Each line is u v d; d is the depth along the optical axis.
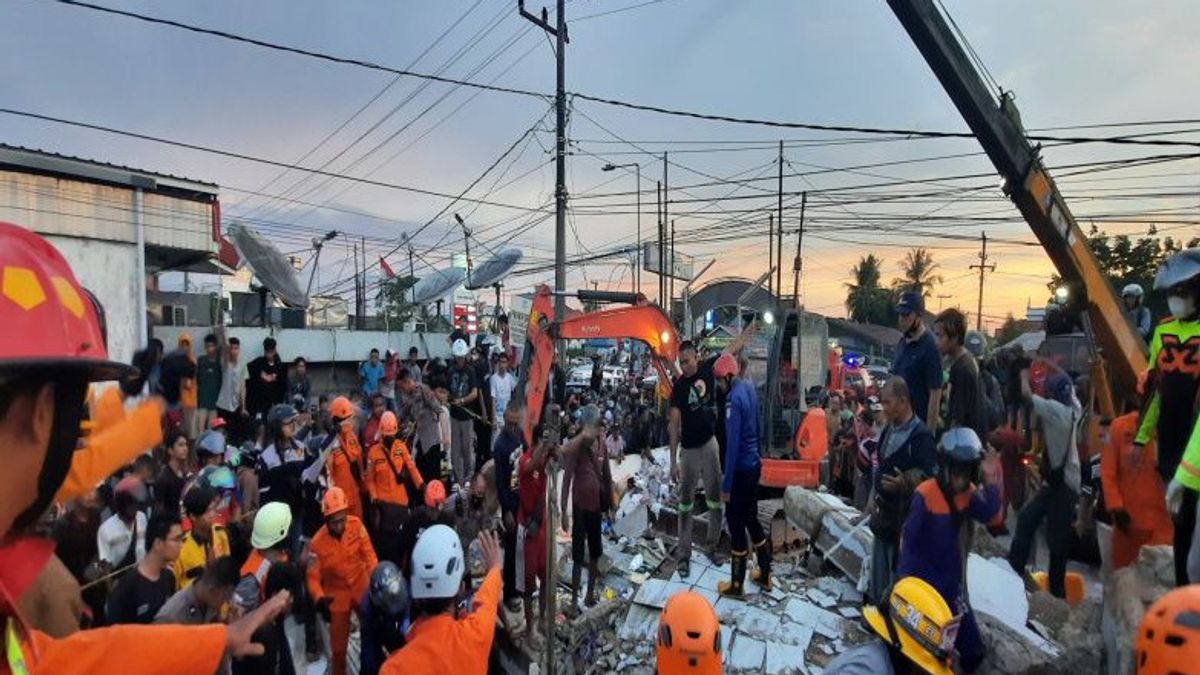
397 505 6.26
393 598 3.09
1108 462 4.42
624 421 17.53
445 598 2.71
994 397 6.56
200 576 3.50
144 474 5.09
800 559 6.35
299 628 5.81
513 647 3.83
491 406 10.73
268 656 3.80
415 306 22.97
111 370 0.94
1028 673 3.80
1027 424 5.83
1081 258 5.66
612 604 5.54
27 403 0.82
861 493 7.27
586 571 6.42
